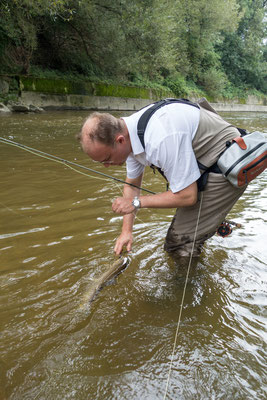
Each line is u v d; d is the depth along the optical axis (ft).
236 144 6.65
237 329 5.94
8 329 5.83
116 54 54.29
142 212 11.39
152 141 6.19
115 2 49.49
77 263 7.96
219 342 5.62
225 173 6.68
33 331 5.81
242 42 100.12
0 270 7.60
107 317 6.20
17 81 45.39
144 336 5.72
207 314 6.32
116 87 59.36
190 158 6.38
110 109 57.88
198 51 82.33
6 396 4.58
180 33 73.41
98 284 7.06
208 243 9.15
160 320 6.13
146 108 6.57
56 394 4.62
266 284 7.35
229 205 7.51
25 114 40.81
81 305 6.50
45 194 12.81
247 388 4.76
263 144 6.70
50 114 42.78
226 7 80.43
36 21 48.85
